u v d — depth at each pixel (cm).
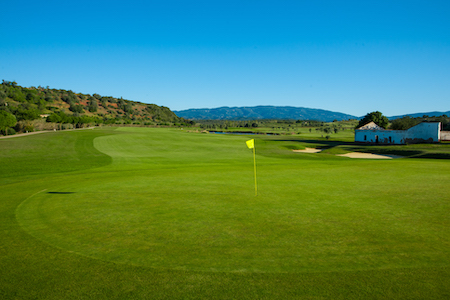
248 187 1435
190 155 3562
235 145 4975
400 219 901
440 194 1216
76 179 1809
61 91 18412
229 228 850
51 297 517
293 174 1847
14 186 1614
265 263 634
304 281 559
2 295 525
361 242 733
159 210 1048
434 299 493
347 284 545
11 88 13462
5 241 782
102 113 16262
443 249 685
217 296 513
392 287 531
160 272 602
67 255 689
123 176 1881
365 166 2206
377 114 9881
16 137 5128
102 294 523
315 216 945
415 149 3928
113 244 748
